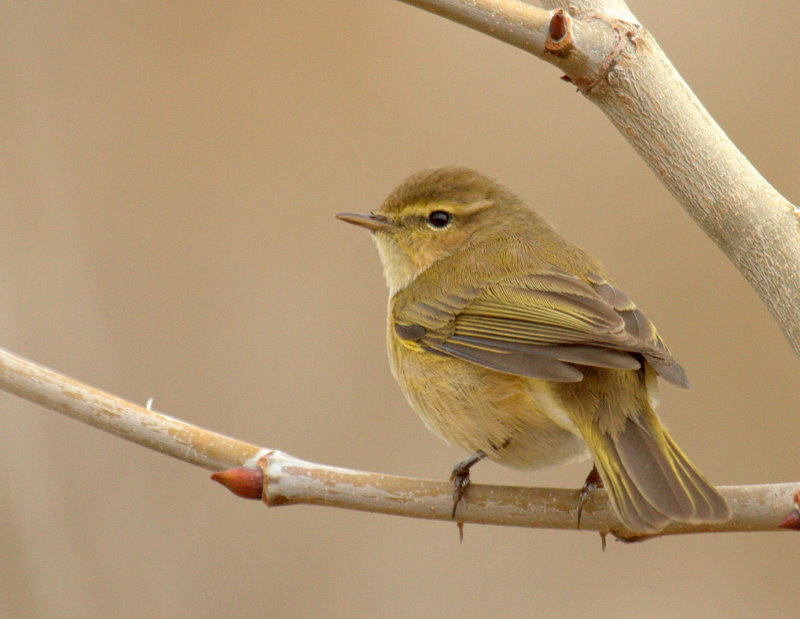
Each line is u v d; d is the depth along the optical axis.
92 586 11.38
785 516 6.53
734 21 13.95
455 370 8.07
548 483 12.53
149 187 13.63
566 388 7.38
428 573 12.13
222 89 14.06
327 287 13.46
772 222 6.16
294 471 7.20
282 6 14.26
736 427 12.72
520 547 12.41
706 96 13.70
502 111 13.98
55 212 13.34
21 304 12.73
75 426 11.85
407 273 9.50
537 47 6.29
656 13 14.07
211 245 13.52
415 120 14.00
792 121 13.51
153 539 11.77
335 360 13.14
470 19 6.27
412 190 9.50
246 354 13.11
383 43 14.28
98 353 12.73
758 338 12.95
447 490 7.33
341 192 13.73
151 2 14.11
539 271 8.53
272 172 13.80
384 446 12.75
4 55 13.66
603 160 13.70
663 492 6.58
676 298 13.14
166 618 11.45
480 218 9.43
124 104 13.89
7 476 11.45
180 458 7.34
